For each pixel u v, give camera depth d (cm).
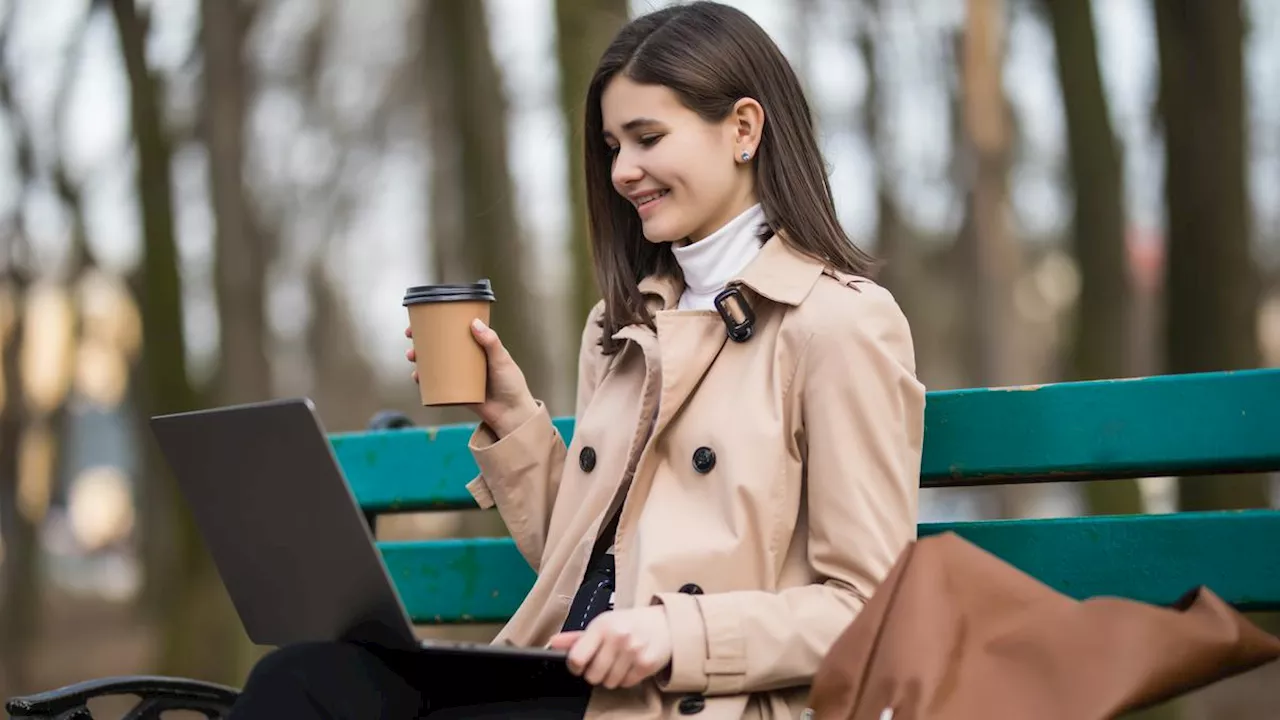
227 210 1280
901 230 2252
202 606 1129
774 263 351
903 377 330
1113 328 946
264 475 301
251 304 1280
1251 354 968
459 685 333
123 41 1335
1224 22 988
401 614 296
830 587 315
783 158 364
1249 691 1272
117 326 2227
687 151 360
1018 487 2303
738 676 303
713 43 362
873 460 324
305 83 2416
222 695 372
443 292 362
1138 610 275
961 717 270
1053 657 275
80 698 346
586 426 376
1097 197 954
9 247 2009
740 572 324
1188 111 991
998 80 2053
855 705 281
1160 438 351
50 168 1858
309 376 3231
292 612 322
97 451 4162
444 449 448
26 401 2081
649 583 322
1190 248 980
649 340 365
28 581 2038
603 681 301
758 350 345
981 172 2161
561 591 355
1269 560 342
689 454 341
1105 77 967
